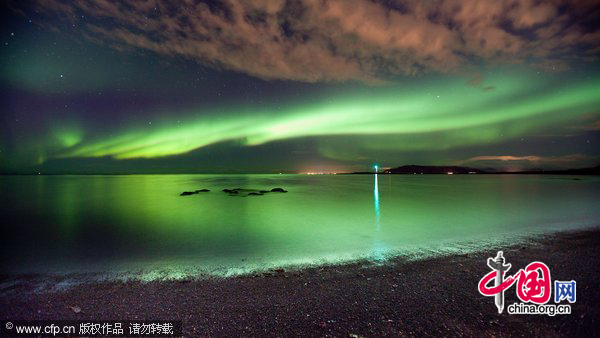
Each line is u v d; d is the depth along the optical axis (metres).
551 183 57.81
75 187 50.66
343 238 11.84
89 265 8.38
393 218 17.06
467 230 12.76
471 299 5.15
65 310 5.14
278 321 4.55
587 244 8.94
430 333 4.10
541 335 3.98
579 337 3.92
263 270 7.40
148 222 16.33
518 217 16.27
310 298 5.39
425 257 8.14
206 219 17.20
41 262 8.80
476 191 37.38
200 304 5.25
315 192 36.56
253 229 14.13
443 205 22.80
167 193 36.47
